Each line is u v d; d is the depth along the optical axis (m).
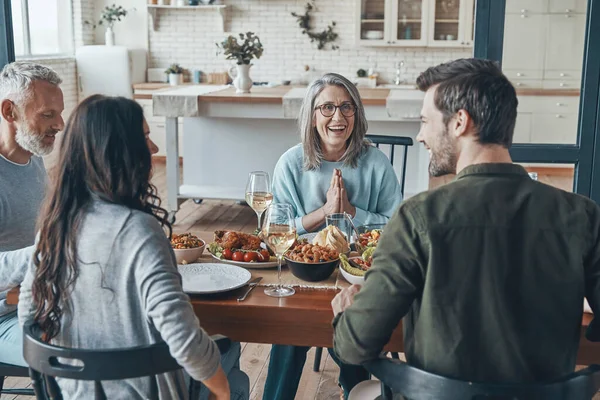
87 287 1.36
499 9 3.02
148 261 1.33
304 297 1.75
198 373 1.34
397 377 1.31
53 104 2.10
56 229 1.37
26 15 7.53
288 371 2.28
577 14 3.00
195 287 1.75
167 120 5.30
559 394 1.22
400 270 1.26
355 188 2.58
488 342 1.24
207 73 8.66
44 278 1.38
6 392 2.34
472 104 1.30
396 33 8.09
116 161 1.37
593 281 1.31
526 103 3.11
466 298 1.24
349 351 1.33
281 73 8.64
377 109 4.88
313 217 2.48
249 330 1.72
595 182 3.11
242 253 2.00
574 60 3.03
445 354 1.25
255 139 5.43
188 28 8.59
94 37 8.67
